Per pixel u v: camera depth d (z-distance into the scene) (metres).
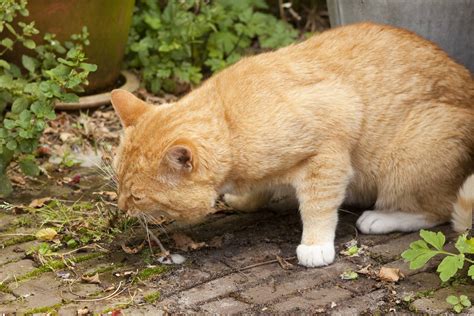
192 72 6.70
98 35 6.17
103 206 5.05
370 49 4.68
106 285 4.25
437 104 4.64
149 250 4.60
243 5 7.11
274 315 3.95
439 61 4.79
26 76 5.96
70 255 4.54
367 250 4.54
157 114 4.35
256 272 4.36
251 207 5.04
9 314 3.95
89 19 6.05
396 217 4.74
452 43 5.72
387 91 4.60
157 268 4.40
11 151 5.09
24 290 4.19
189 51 6.72
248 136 4.26
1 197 5.17
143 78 6.72
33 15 5.86
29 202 5.13
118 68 6.58
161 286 4.23
